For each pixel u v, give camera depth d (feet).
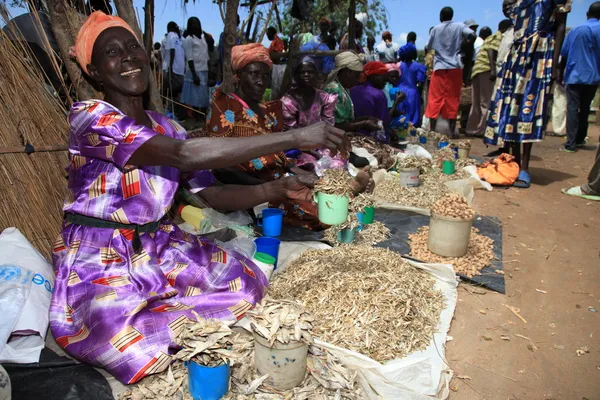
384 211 15.76
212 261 8.36
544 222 15.78
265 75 12.38
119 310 6.72
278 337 5.99
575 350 8.75
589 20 24.85
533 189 19.85
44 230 9.68
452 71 27.61
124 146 6.62
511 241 13.99
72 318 7.08
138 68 7.50
